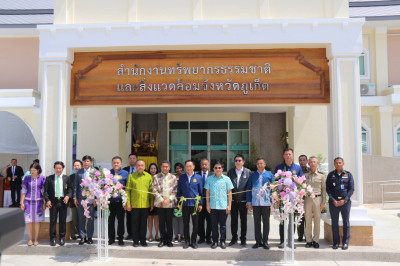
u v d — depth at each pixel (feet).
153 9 28.37
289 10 27.89
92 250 25.04
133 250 24.75
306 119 44.75
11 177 44.14
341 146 26.35
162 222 25.85
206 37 27.02
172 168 56.90
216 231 25.34
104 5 28.55
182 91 27.86
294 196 22.47
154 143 55.11
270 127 55.62
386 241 26.81
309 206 24.97
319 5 27.84
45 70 27.91
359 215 25.64
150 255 24.61
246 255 24.14
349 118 26.50
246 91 27.61
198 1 28.02
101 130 46.78
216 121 56.95
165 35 27.20
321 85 27.55
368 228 25.27
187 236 25.46
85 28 27.53
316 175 25.53
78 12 28.60
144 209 25.76
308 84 27.61
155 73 28.12
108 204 25.38
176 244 26.63
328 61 27.66
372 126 52.29
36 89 52.24
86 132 46.96
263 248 24.84
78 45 27.63
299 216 23.25
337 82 26.55
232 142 56.80
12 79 52.54
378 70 52.26
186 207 25.48
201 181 26.12
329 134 27.58
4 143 35.70
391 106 50.83
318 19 26.63
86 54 28.66
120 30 27.48
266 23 26.84
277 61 27.78
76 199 26.40
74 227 28.02
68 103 28.19
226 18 28.02
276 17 27.89
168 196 25.66
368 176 48.39
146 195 25.76
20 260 23.82
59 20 28.25
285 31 26.86
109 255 24.77
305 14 27.84
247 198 25.41
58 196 25.66
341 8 27.30
